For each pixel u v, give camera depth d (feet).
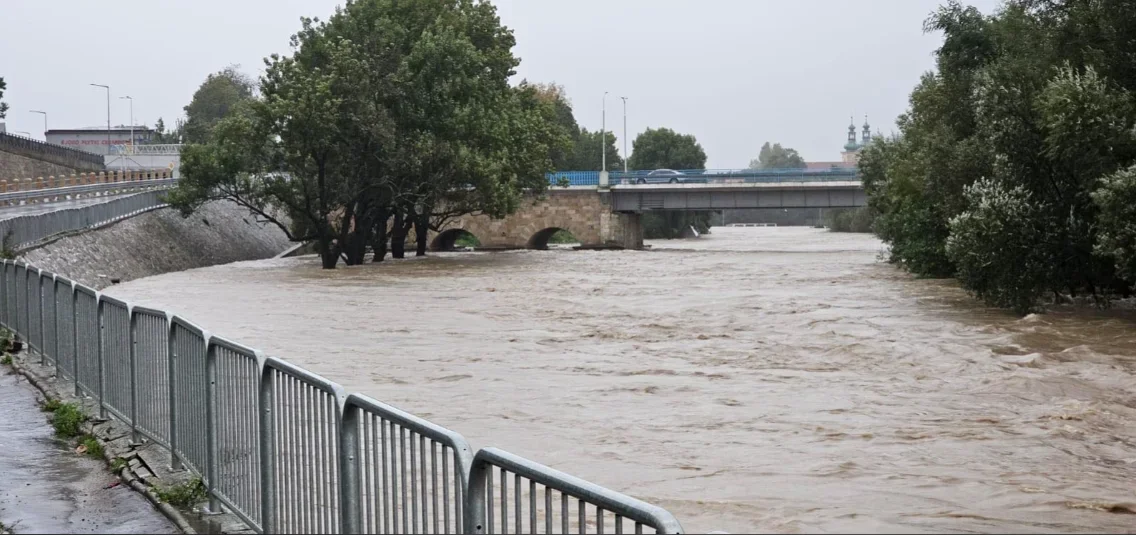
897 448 48.29
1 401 52.11
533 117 271.49
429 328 101.30
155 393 38.52
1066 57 113.39
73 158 343.67
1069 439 50.34
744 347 85.76
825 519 36.65
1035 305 112.98
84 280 163.22
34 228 158.40
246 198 227.81
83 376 50.24
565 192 320.09
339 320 109.29
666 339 91.71
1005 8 126.62
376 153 215.72
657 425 53.62
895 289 147.23
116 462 38.01
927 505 38.68
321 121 201.26
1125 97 100.63
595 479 42.50
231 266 226.58
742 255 263.08
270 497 27.81
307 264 234.79
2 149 284.41
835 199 301.22
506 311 118.83
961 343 87.20
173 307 125.70
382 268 214.07
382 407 21.42
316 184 216.95
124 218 207.51
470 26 258.16
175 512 31.73
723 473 43.47
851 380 68.64
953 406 59.06
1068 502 39.22
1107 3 107.55
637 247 340.39
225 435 31.14
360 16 230.68
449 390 64.64
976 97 134.10
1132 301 121.90
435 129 228.84
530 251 304.50
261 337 93.97
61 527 30.42
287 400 26.84
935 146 142.20
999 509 38.19
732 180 313.53
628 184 323.98
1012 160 114.21
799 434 51.44
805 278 173.78
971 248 110.22
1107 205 96.07
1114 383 67.56
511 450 47.98
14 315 71.36
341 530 23.44
